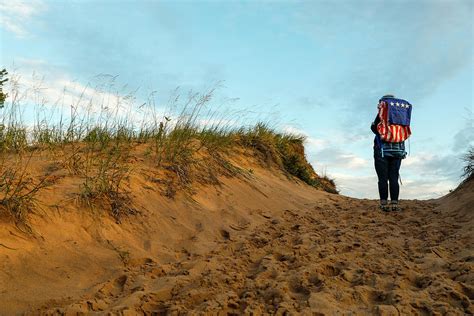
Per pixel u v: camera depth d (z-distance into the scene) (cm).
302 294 341
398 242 511
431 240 510
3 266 336
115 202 483
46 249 374
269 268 400
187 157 705
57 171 515
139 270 388
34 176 483
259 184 823
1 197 403
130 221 473
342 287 351
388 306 303
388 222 638
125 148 675
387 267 397
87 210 448
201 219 550
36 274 342
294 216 700
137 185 549
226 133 1004
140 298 325
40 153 579
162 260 426
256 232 559
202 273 386
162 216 515
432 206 780
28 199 408
